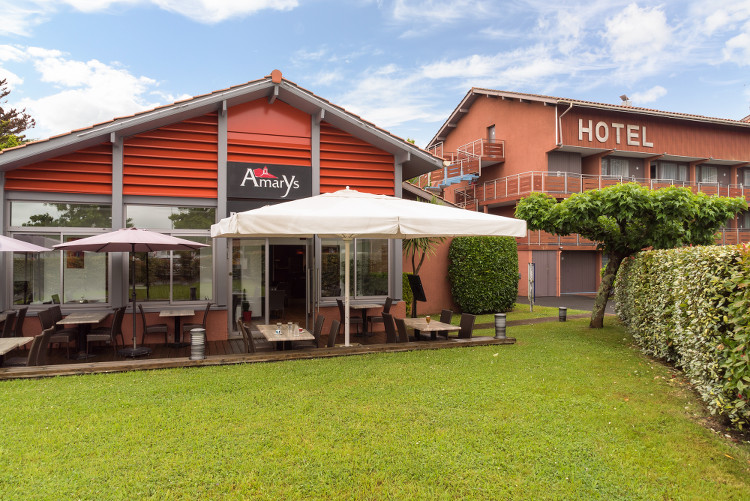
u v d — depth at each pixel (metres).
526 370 6.93
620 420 4.93
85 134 8.70
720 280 4.85
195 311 9.72
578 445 4.32
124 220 9.42
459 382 6.25
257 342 9.45
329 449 4.24
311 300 11.03
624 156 24.36
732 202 9.60
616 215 9.59
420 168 12.47
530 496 3.51
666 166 25.50
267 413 5.10
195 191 9.81
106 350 8.77
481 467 3.94
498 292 15.12
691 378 5.69
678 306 6.26
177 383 6.16
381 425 4.79
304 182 10.58
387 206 7.67
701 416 5.07
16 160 8.40
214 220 10.07
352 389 5.92
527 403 5.45
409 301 13.99
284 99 10.44
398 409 5.22
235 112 10.13
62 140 8.64
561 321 12.94
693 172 25.62
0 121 30.36
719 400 4.48
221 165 9.95
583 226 10.19
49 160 8.95
